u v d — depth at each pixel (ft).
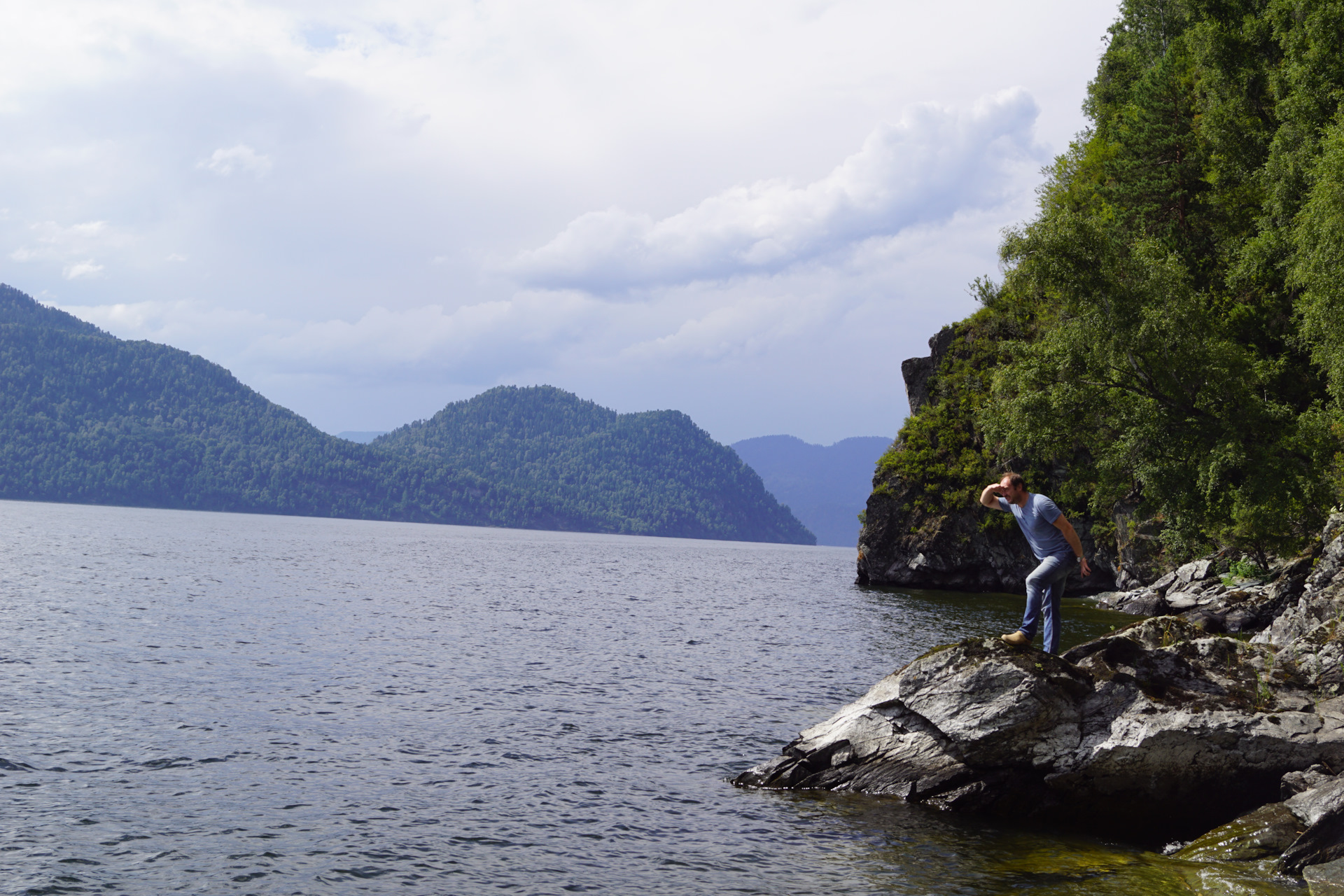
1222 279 172.86
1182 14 209.26
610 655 104.53
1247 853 38.73
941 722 47.34
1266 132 162.09
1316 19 133.90
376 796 48.08
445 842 41.27
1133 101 219.20
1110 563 228.63
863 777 50.52
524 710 71.97
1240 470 119.34
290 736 60.59
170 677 79.56
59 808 43.83
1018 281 134.51
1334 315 102.58
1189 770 43.45
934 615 163.73
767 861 39.06
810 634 131.44
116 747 55.77
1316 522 121.90
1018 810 46.39
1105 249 126.11
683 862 39.01
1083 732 44.88
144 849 39.04
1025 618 47.78
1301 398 150.10
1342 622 50.19
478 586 217.56
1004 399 144.77
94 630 106.42
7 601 130.41
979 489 245.86
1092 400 128.57
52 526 470.80
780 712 74.13
